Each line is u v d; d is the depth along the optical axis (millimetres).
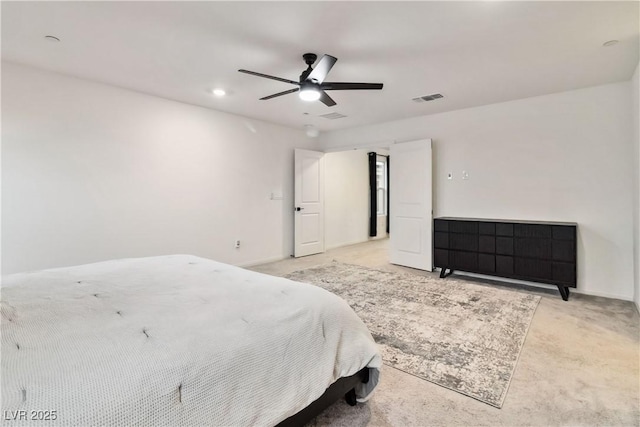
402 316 2986
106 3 2080
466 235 4211
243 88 3723
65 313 1339
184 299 1535
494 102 4273
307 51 2764
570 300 3500
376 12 2182
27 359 956
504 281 4262
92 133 3529
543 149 3992
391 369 2125
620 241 3561
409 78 3391
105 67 3133
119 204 3768
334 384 1537
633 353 2318
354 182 7723
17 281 1802
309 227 6137
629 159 3484
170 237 4246
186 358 1042
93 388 865
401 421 1649
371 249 6883
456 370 2105
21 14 2205
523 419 1655
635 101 3211
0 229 3016
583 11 2156
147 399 908
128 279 1879
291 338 1340
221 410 1050
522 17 2232
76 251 3455
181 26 2371
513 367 2135
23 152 3111
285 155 5797
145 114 3949
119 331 1170
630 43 2611
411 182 5031
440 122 4832
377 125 5566
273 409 1190
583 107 3725
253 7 2127
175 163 4262
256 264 5320
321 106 4461
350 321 1657
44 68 3158
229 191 4918
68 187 3387
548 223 3678
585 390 1889
